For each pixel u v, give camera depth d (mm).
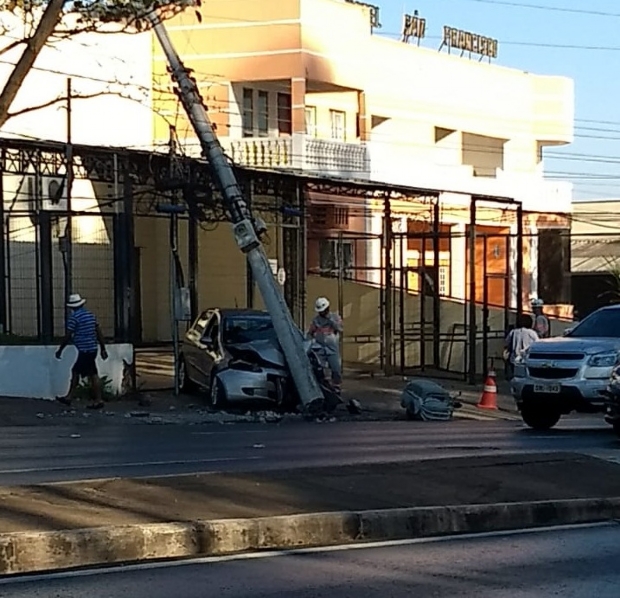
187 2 10078
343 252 32031
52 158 22844
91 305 30406
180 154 25047
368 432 18438
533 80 46594
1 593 7559
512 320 34500
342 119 38156
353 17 36594
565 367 17984
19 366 21391
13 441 16188
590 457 13477
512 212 42406
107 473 12430
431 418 21516
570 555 9141
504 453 14312
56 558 8312
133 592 7633
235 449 15273
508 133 45375
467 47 43938
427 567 8562
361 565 8578
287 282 29469
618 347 18094
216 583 7918
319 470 11781
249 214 21828
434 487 11031
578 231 57375
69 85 22688
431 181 39500
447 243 41250
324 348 22031
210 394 22062
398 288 32219
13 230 26969
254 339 22531
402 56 39812
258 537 9102
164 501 9852
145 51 33969
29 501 9711
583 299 53688
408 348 32469
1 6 9773
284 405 21828
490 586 8000
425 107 40938
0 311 23406
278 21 34188
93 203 30297
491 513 10234
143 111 33719
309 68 34344
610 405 16453
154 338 34438
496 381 29312
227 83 34656
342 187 27844
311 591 7746
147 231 34250
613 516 11008
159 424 19391
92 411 20516
